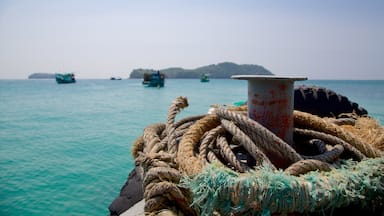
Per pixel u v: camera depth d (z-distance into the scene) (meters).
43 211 7.26
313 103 6.77
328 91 6.94
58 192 8.39
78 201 7.79
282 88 3.02
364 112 6.93
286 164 2.95
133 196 5.02
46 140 15.31
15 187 8.80
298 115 3.70
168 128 3.63
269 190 2.16
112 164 10.94
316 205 2.21
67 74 126.31
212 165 2.42
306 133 3.43
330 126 3.46
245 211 2.21
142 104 35.62
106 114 26.41
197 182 2.37
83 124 20.84
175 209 2.50
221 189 2.23
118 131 17.94
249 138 2.84
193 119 4.39
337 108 6.80
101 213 7.13
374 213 2.48
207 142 3.13
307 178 2.30
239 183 2.19
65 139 15.52
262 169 2.37
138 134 16.94
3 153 12.71
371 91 65.19
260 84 3.05
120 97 47.50
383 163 2.54
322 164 2.57
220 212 2.29
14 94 57.84
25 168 10.59
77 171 10.17
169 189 2.44
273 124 3.05
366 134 3.77
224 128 3.19
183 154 2.90
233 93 56.34
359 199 2.35
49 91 70.12
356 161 2.93
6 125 20.36
